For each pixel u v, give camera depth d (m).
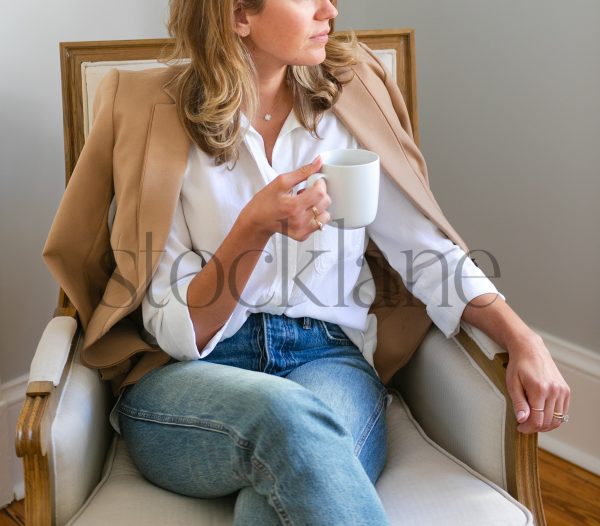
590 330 1.83
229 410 1.08
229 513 1.15
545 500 1.79
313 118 1.33
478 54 1.87
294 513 1.00
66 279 1.30
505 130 1.87
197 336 1.22
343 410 1.23
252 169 1.30
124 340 1.28
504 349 1.25
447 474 1.21
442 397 1.32
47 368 1.15
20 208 1.74
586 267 1.80
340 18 2.12
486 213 1.96
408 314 1.42
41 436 1.06
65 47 1.46
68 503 1.13
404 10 1.99
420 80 2.02
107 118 1.31
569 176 1.77
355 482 1.02
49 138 1.75
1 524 1.76
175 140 1.29
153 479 1.20
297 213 1.08
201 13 1.24
